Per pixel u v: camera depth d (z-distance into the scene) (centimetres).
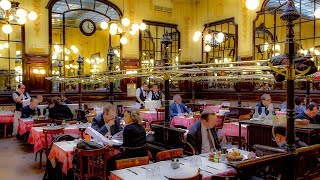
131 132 434
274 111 755
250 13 1134
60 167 486
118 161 342
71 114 800
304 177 288
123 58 1234
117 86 1224
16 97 923
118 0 1218
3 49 1026
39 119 718
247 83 1132
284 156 275
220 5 1250
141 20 1263
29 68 1054
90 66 1527
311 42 995
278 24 1061
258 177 310
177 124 802
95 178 427
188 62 1355
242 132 644
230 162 346
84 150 396
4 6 736
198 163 351
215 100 1266
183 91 1340
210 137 437
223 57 1254
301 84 964
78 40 1541
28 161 647
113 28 1000
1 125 951
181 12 1347
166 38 487
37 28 1066
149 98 1038
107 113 537
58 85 1111
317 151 300
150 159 510
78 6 1175
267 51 1088
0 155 698
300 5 1019
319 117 573
